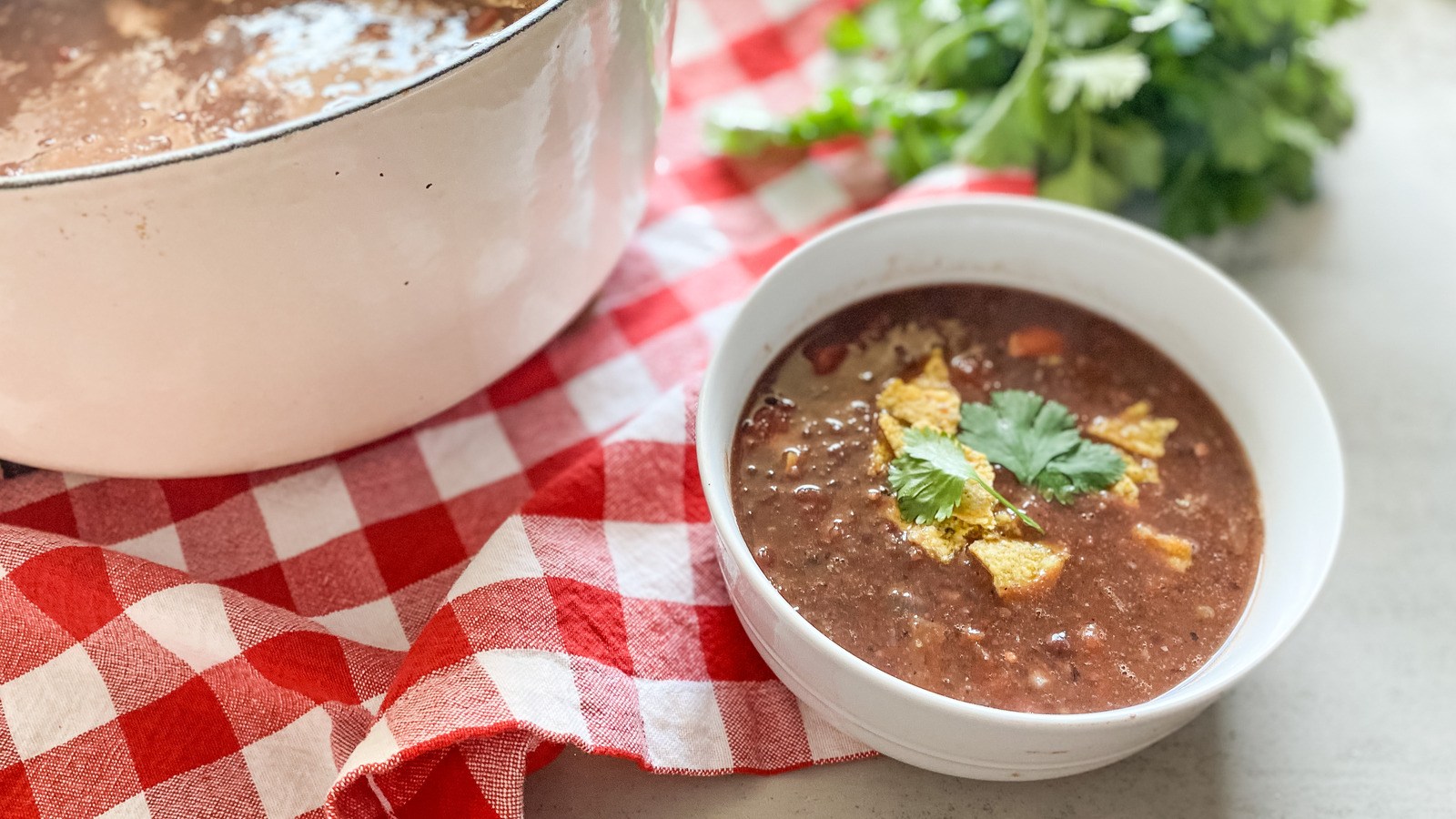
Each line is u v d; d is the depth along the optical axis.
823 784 0.48
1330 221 0.63
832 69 0.68
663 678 0.48
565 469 0.53
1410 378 0.58
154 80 0.49
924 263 0.53
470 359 0.50
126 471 0.49
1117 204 0.63
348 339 0.46
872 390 0.51
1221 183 0.62
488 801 0.45
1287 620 0.45
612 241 0.52
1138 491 0.49
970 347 0.52
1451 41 0.71
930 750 0.45
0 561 0.48
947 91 0.64
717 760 0.47
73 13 0.52
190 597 0.48
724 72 0.67
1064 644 0.46
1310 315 0.60
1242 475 0.50
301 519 0.51
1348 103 0.63
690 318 0.57
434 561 0.51
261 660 0.48
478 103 0.42
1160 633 0.47
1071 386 0.52
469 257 0.46
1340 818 0.48
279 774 0.48
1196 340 0.52
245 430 0.47
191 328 0.43
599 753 0.46
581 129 0.46
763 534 0.48
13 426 0.46
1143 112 0.62
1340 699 0.50
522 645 0.46
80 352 0.43
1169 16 0.59
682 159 0.64
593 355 0.56
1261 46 0.62
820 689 0.45
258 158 0.41
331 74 0.50
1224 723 0.50
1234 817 0.48
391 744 0.45
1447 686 0.51
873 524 0.48
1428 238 0.63
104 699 0.48
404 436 0.53
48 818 0.47
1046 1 0.61
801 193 0.63
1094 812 0.48
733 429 0.49
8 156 0.47
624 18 0.45
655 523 0.51
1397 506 0.55
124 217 0.41
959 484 0.47
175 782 0.47
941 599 0.47
